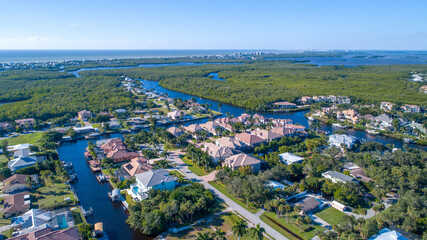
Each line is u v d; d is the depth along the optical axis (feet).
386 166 491.72
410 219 320.09
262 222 349.20
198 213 365.20
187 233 328.49
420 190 410.72
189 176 484.33
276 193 397.39
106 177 488.02
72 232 297.94
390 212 347.36
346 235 303.07
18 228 320.09
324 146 632.38
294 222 347.36
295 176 488.85
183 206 349.82
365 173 473.26
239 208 382.22
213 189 436.35
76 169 530.27
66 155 602.03
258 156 566.36
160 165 511.40
